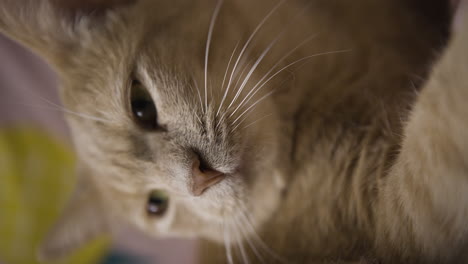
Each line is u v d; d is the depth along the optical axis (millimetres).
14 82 381
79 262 396
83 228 336
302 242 267
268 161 255
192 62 243
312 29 272
